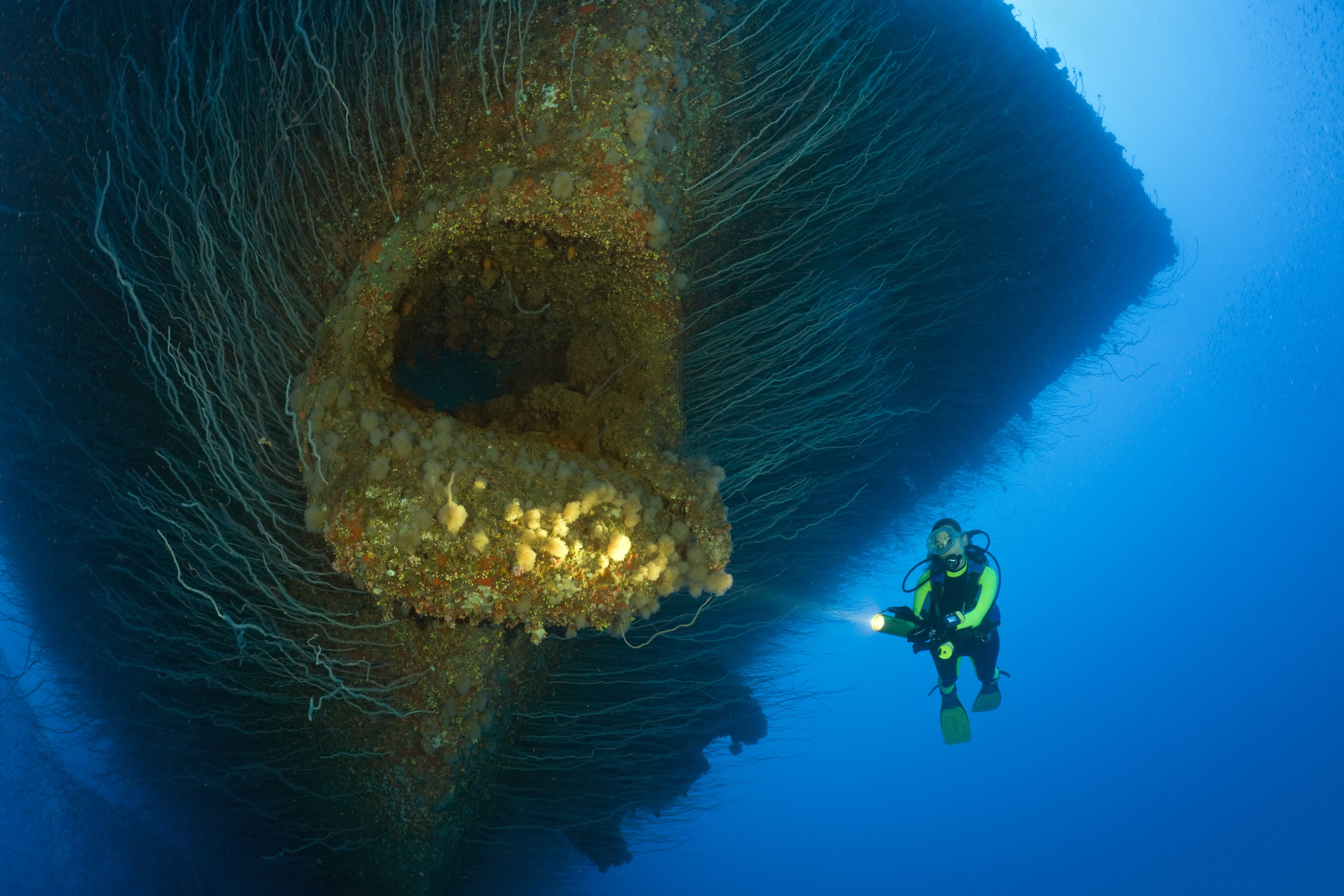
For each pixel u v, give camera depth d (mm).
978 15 5105
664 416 3303
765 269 4098
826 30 3896
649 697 4082
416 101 3299
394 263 3145
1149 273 6020
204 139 3342
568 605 2887
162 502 3518
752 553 4543
